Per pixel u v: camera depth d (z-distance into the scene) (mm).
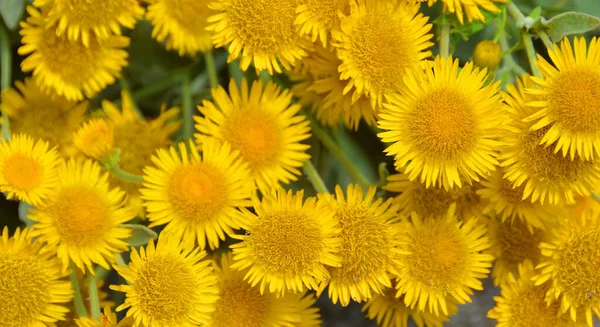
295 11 383
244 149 399
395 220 387
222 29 385
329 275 380
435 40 416
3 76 413
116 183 403
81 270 400
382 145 443
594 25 388
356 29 382
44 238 383
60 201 385
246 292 394
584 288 385
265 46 385
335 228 380
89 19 389
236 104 402
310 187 427
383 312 407
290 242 377
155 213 391
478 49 391
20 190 383
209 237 391
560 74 377
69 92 403
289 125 406
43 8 392
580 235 386
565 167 380
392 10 384
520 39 400
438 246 390
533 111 379
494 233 404
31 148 387
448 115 378
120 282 436
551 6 429
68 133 414
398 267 387
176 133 436
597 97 373
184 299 378
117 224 390
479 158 380
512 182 389
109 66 405
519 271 397
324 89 398
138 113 425
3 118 407
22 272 380
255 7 380
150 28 424
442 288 392
